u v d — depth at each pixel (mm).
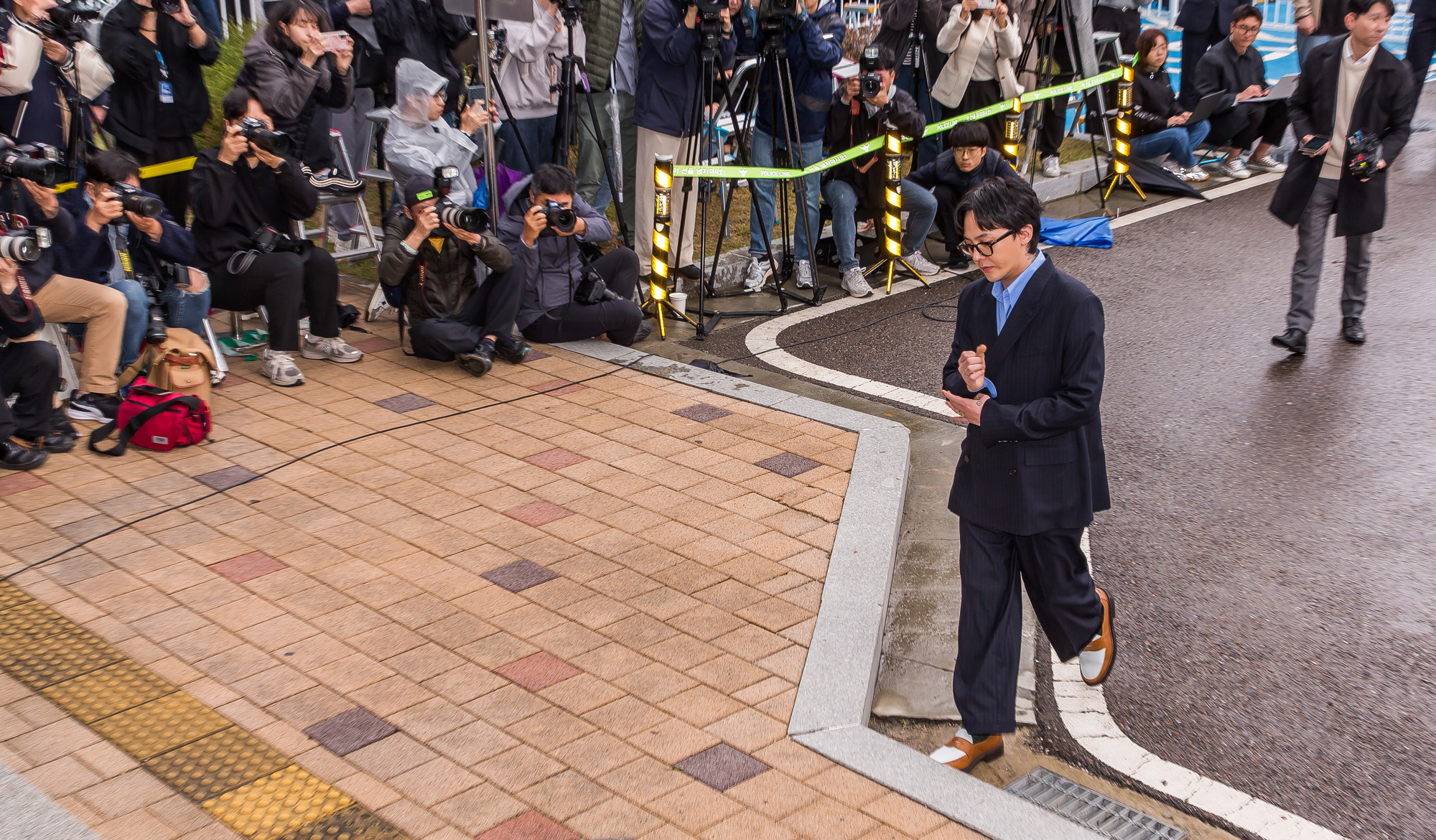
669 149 7723
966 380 3291
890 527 4641
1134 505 5215
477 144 7375
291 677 3586
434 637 3834
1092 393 3236
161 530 4508
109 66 6387
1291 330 6941
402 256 6109
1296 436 5887
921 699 3857
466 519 4680
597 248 6770
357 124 8062
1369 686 3930
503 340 6398
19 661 3611
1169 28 14344
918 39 9547
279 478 4992
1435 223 9609
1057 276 3320
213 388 5984
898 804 3088
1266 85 11359
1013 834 2963
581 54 8328
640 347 7133
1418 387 6453
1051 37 10391
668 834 2943
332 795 3047
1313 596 4473
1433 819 3326
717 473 5176
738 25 8016
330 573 4227
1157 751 3643
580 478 5086
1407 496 5250
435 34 8031
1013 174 8703
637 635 3883
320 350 6418
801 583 4246
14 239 4773
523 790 3102
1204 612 4379
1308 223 6832
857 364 6961
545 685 3586
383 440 5426
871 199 8430
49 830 2795
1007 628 3492
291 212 6090
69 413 5453
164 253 5625
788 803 3082
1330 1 11086
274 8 6395
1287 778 3500
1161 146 10969
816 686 3586
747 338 7391
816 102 8008
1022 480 3373
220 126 8406
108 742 3234
